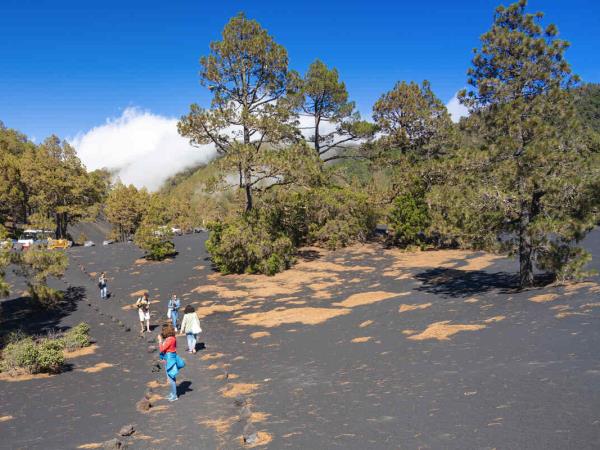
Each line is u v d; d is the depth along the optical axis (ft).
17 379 48.52
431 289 78.43
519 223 65.46
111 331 72.18
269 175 117.19
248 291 94.53
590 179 57.16
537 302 52.60
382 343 46.62
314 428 26.02
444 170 67.87
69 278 120.26
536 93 64.54
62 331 73.97
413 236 130.72
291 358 46.93
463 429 22.24
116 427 30.81
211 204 387.14
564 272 59.67
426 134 146.41
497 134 64.85
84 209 244.63
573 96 62.49
